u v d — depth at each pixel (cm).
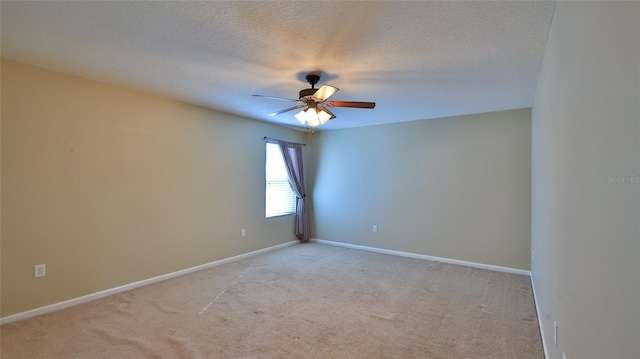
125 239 350
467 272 429
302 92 293
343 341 243
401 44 234
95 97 325
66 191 305
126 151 351
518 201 432
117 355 221
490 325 271
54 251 297
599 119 103
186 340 242
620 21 84
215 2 182
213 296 334
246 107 438
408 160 522
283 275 410
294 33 219
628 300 77
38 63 279
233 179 482
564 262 163
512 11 188
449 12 189
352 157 584
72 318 278
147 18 201
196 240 427
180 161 407
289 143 582
